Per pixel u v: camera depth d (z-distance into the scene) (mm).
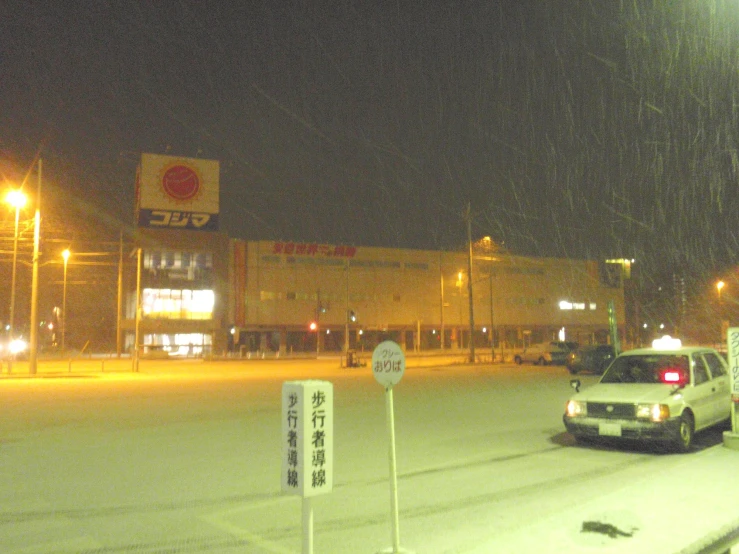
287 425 4688
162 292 65875
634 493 7379
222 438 12594
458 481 8766
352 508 7453
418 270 78750
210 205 67000
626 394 10750
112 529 6680
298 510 7387
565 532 6105
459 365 44062
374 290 75938
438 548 5988
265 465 9938
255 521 6965
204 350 66625
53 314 82500
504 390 23141
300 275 72375
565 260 88375
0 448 11539
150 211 64875
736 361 10227
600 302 89875
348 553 5926
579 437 11469
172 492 8234
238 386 26844
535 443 11797
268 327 70375
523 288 85062
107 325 83562
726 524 6285
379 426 14000
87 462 10211
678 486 7668
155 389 25328
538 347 44156
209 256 67750
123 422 15086
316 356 62875
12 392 24172
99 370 41000
